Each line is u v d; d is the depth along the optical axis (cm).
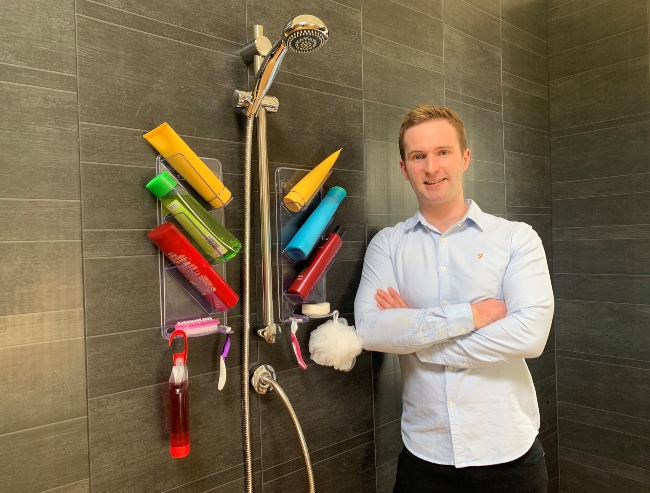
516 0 196
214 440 111
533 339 109
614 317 193
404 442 128
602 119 195
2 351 85
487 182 181
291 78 125
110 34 97
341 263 136
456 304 117
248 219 107
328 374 133
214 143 112
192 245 103
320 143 131
